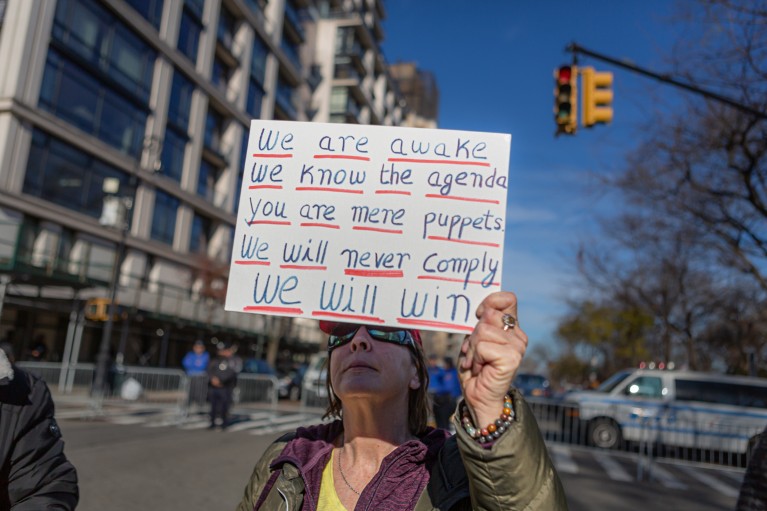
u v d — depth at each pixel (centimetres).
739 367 2431
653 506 796
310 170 197
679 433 1261
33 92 2130
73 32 2312
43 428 214
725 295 2211
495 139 188
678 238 1786
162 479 736
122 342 2319
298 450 181
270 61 4028
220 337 3250
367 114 5941
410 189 188
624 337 3155
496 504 136
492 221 181
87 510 580
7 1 2142
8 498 208
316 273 187
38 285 1889
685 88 893
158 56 2845
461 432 139
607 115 920
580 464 1141
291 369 3200
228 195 3509
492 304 142
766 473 179
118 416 1338
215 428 1262
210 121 3450
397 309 178
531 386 2859
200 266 3112
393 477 166
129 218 2083
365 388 172
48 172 2233
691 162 1360
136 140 2720
